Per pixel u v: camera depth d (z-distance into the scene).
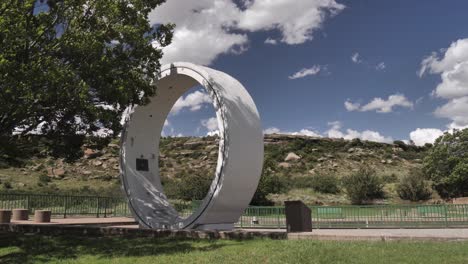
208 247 11.02
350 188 47.72
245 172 13.91
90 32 12.43
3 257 11.05
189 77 15.76
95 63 11.91
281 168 67.69
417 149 85.75
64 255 10.96
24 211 20.28
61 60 12.13
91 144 15.33
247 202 14.61
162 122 17.61
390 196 48.72
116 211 25.11
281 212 20.80
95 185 50.81
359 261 8.39
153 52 14.22
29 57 11.38
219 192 13.48
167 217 15.88
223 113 13.76
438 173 49.31
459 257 8.51
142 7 13.84
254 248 10.38
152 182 16.98
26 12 11.32
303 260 8.69
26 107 11.14
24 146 13.72
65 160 15.30
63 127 13.71
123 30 12.78
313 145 82.12
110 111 13.15
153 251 10.81
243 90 15.19
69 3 11.98
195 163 67.25
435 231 16.39
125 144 16.69
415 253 9.02
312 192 51.22
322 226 19.84
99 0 12.61
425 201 46.88
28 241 13.18
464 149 48.94
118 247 11.75
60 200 25.27
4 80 9.84
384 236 11.54
